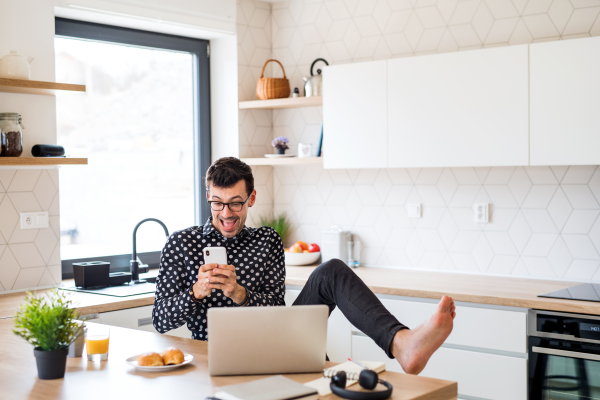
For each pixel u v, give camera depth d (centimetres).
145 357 174
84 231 380
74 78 374
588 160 302
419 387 158
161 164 418
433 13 381
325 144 382
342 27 417
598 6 330
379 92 360
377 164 363
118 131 395
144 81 408
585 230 336
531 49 313
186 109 432
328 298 221
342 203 422
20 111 324
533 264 352
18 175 328
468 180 372
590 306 271
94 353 181
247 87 432
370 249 411
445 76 338
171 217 424
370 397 147
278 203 452
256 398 141
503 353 296
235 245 238
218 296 229
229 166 224
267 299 225
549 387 282
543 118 312
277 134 450
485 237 367
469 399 304
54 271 343
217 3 407
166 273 231
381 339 197
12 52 302
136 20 374
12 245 327
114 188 394
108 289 330
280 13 445
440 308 182
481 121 329
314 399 147
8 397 151
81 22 369
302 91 437
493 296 297
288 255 410
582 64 301
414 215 392
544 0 345
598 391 269
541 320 284
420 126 347
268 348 167
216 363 166
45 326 163
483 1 364
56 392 154
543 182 347
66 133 370
